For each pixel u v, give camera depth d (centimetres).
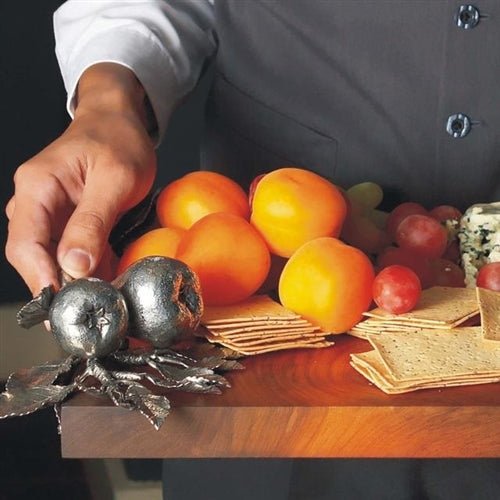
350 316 117
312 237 121
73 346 102
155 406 97
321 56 174
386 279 117
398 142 173
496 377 104
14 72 334
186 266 109
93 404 99
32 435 277
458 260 138
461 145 172
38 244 118
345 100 175
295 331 115
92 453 100
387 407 99
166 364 106
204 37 182
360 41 171
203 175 130
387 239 136
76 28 172
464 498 151
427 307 121
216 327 112
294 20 174
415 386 102
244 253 118
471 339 113
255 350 111
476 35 167
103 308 102
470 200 174
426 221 133
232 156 184
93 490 265
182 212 128
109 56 157
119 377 103
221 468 179
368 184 148
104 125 132
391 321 117
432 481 152
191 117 333
